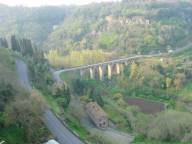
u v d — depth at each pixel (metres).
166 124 102.75
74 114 118.94
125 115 142.62
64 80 171.62
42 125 89.06
